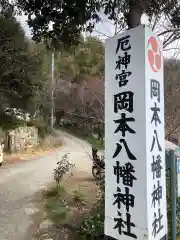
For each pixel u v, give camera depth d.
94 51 5.54
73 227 4.57
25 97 17.44
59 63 14.48
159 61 2.78
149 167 2.57
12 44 13.87
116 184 2.79
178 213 3.55
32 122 18.92
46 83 16.86
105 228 2.88
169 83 4.15
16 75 15.49
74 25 4.68
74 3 4.41
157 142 2.68
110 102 2.88
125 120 2.72
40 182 8.49
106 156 2.90
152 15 4.08
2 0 5.37
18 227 4.81
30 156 14.71
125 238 2.70
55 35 4.90
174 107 4.09
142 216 2.56
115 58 2.86
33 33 4.91
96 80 4.83
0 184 8.33
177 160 3.29
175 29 3.97
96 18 4.45
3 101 16.92
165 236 2.76
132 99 2.67
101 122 4.30
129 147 2.68
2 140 15.69
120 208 2.75
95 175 7.28
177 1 4.14
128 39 2.74
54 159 13.82
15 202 6.36
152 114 2.62
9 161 13.10
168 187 3.44
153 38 2.70
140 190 2.58
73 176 8.98
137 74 2.64
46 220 5.07
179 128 4.14
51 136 18.45
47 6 4.55
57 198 6.45
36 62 16.09
